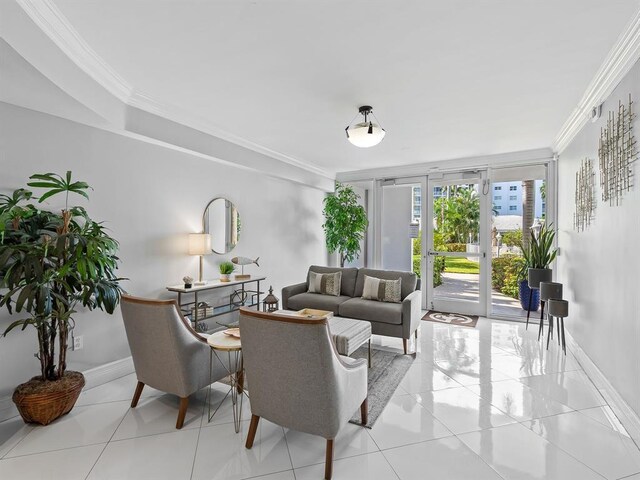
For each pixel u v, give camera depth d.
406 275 4.17
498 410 2.44
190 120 3.45
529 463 1.88
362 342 3.04
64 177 2.68
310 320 1.72
